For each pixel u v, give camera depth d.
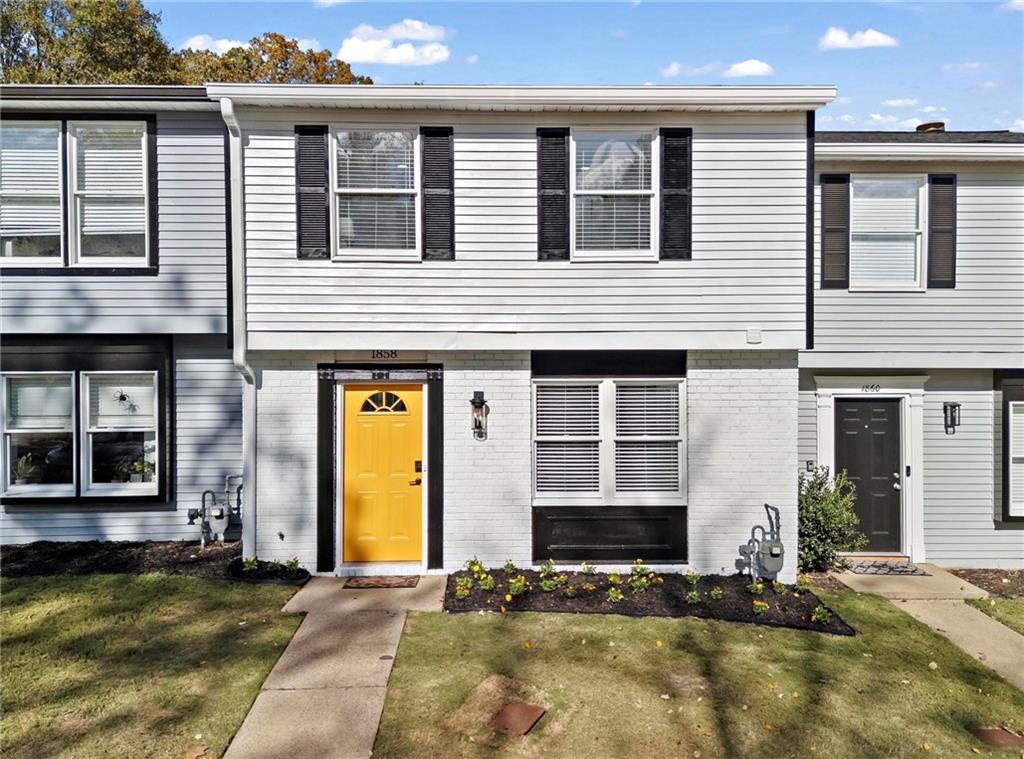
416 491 7.85
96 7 19.95
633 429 7.91
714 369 7.84
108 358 8.73
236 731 4.56
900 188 9.17
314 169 7.58
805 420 9.22
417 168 7.63
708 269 7.72
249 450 7.70
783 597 7.16
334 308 7.64
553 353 7.83
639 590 7.16
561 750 4.42
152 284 8.64
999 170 9.11
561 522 7.85
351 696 5.02
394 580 7.58
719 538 7.82
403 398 7.85
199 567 7.79
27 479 8.80
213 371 8.96
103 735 4.46
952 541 9.26
